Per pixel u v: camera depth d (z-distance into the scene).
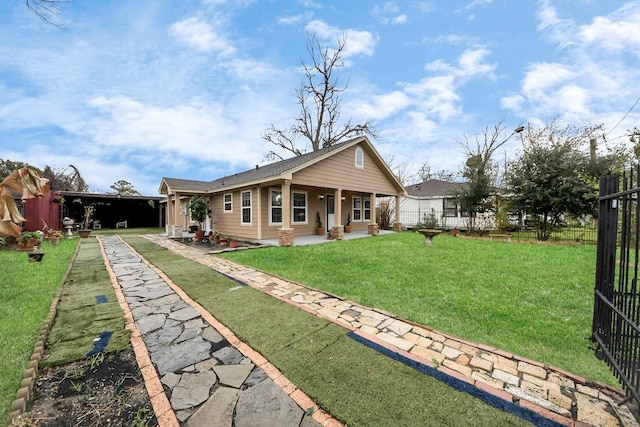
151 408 1.79
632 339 1.94
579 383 2.05
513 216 12.22
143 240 11.15
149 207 20.94
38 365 2.21
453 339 2.68
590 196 8.55
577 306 3.60
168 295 3.94
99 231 16.34
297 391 1.94
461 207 12.89
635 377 1.81
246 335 2.73
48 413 1.75
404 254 7.06
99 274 5.16
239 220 11.16
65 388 1.97
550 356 2.45
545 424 1.66
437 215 16.20
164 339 2.67
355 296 3.92
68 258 6.74
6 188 2.70
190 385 2.00
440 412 1.75
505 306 3.57
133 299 3.78
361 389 1.95
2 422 1.66
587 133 13.43
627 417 1.72
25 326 2.84
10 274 4.99
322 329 2.87
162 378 2.08
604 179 2.50
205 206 10.96
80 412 1.76
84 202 17.61
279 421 1.68
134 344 2.57
